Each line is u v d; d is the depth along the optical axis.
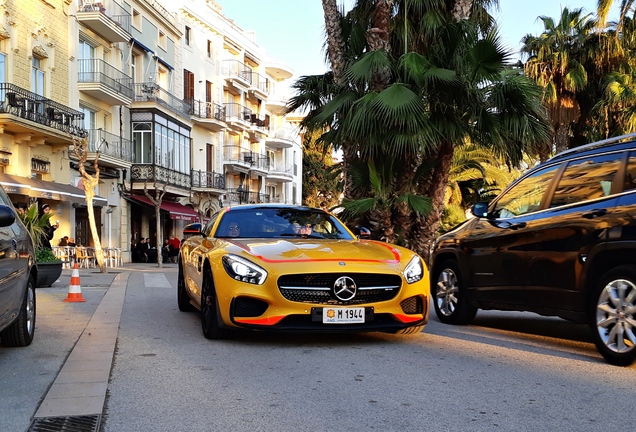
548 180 6.16
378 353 5.57
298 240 6.63
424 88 12.15
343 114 12.67
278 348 5.79
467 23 12.81
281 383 4.49
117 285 13.09
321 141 13.65
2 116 19.97
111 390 4.34
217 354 5.51
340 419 3.66
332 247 6.28
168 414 3.78
